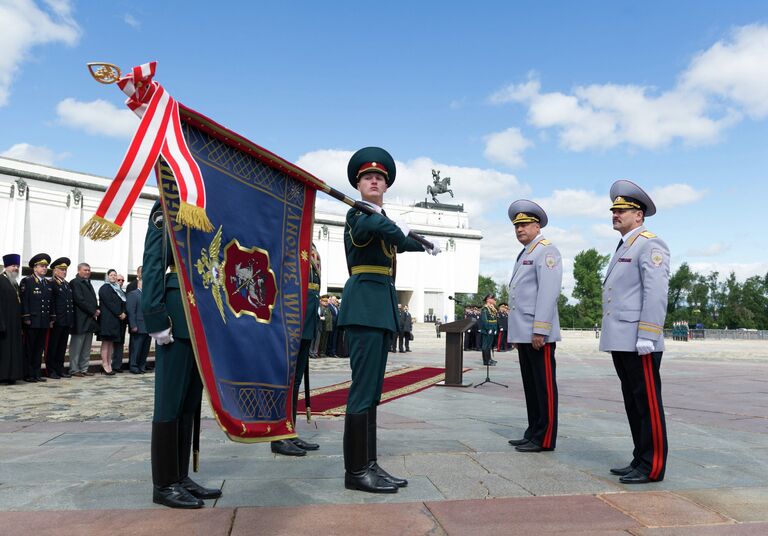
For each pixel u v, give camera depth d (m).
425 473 3.90
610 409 7.27
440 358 17.38
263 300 3.17
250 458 4.35
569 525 2.88
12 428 5.63
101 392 8.67
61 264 10.80
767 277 115.25
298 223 3.50
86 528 2.75
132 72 2.49
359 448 3.48
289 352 3.23
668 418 6.69
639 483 3.71
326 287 55.97
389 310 3.65
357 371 3.56
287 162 3.36
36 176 39.16
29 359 10.12
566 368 14.63
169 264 3.16
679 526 2.88
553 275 4.85
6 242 37.66
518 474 3.90
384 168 3.79
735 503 3.28
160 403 3.14
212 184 2.97
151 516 2.94
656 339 3.82
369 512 3.04
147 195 42.62
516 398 8.37
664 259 4.00
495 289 103.12
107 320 11.45
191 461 4.22
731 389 9.91
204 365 2.70
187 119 2.85
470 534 2.74
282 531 2.74
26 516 2.93
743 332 69.25
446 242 64.06
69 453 4.43
